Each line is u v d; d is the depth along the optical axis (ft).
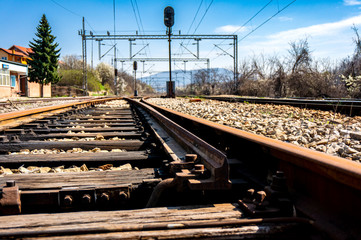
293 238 5.18
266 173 7.96
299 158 6.13
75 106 36.86
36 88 147.33
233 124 18.93
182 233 4.93
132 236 4.85
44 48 148.05
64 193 6.79
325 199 5.48
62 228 5.05
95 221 5.42
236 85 110.83
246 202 6.16
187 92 210.79
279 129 15.21
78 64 266.77
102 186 7.16
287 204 5.70
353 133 11.98
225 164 6.50
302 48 80.33
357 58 64.28
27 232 4.89
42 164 10.77
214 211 5.96
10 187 6.59
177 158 9.02
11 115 18.88
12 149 13.19
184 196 7.66
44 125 19.93
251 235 5.05
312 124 16.80
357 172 4.42
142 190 7.57
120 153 11.78
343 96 66.69
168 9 87.10
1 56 190.80
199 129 15.64
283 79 85.71
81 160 10.82
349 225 4.74
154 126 18.44
